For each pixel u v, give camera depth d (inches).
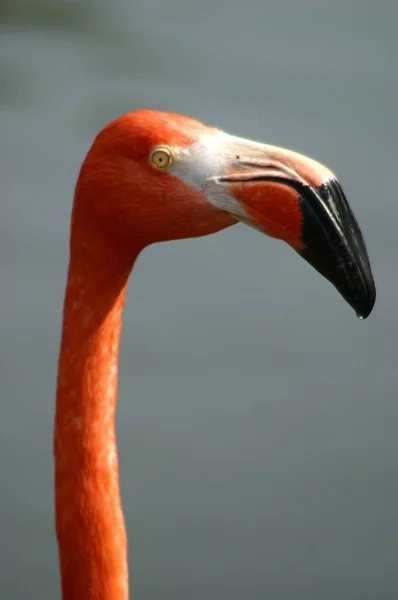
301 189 178.1
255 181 180.1
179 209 181.6
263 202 179.5
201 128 185.6
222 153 182.5
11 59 560.7
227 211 181.8
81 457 183.9
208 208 181.9
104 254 184.7
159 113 185.2
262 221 180.4
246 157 182.1
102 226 183.5
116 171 181.2
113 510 184.9
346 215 179.3
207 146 182.5
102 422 185.3
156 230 183.5
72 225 186.7
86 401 184.5
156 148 180.2
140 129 180.7
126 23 593.3
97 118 522.3
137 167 181.0
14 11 585.3
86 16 595.5
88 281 185.2
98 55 562.6
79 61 557.9
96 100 533.3
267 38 585.9
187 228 183.9
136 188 180.9
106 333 186.2
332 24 595.5
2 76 547.5
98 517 183.3
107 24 591.5
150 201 181.2
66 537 183.9
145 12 606.9
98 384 185.3
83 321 185.3
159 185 180.9
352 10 608.1
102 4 602.2
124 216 182.2
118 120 182.7
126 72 553.3
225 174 181.3
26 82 543.8
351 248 177.8
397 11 609.6
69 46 570.9
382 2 614.5
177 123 183.8
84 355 184.9
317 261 179.0
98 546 183.2
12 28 580.7
